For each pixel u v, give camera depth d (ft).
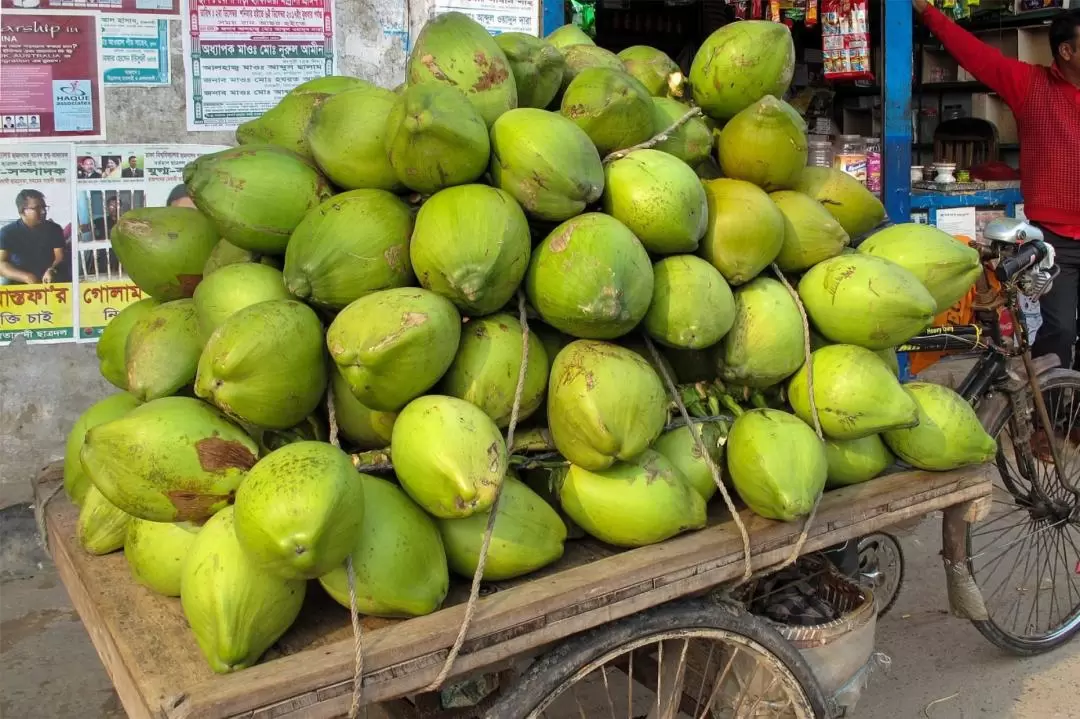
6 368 12.37
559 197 6.35
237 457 5.63
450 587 5.89
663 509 6.00
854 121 21.57
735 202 6.96
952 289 7.63
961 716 9.86
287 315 5.79
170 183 12.73
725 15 21.74
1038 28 21.90
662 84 8.34
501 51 7.24
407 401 5.83
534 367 6.22
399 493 5.62
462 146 6.12
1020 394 11.03
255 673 4.64
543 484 6.53
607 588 5.57
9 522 12.57
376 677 4.83
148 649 5.18
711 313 6.55
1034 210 16.78
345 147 6.60
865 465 7.15
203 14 12.42
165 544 5.75
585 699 10.04
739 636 6.20
